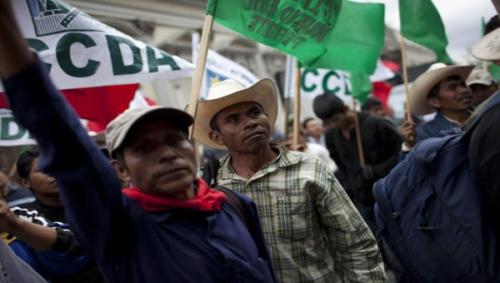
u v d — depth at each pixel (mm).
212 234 1238
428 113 3322
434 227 1753
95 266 1742
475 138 1462
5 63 932
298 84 2834
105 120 2635
